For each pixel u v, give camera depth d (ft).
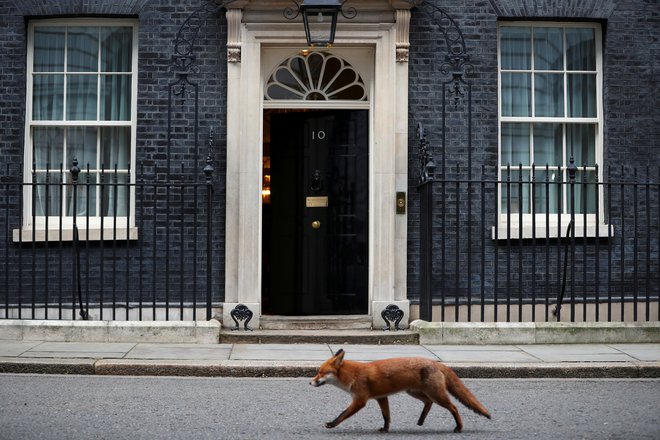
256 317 31.96
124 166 33.63
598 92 34.58
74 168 29.71
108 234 32.58
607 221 33.83
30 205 33.14
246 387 23.86
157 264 32.55
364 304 33.58
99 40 33.68
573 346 29.68
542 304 33.17
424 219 31.65
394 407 21.67
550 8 33.81
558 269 30.58
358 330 31.89
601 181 34.22
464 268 33.17
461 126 33.32
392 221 32.40
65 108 33.55
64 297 32.37
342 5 32.58
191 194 32.86
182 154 32.81
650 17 34.27
